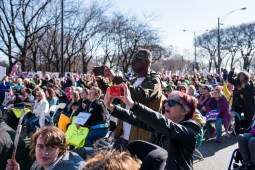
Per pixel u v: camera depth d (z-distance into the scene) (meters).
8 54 29.25
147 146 2.06
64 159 2.96
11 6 28.72
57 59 35.41
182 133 2.54
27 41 30.94
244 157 4.37
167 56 48.25
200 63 68.88
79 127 6.64
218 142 8.66
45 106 8.78
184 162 2.63
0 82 15.55
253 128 4.51
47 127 3.05
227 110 8.85
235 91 9.46
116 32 38.75
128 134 3.73
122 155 1.62
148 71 3.63
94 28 36.16
